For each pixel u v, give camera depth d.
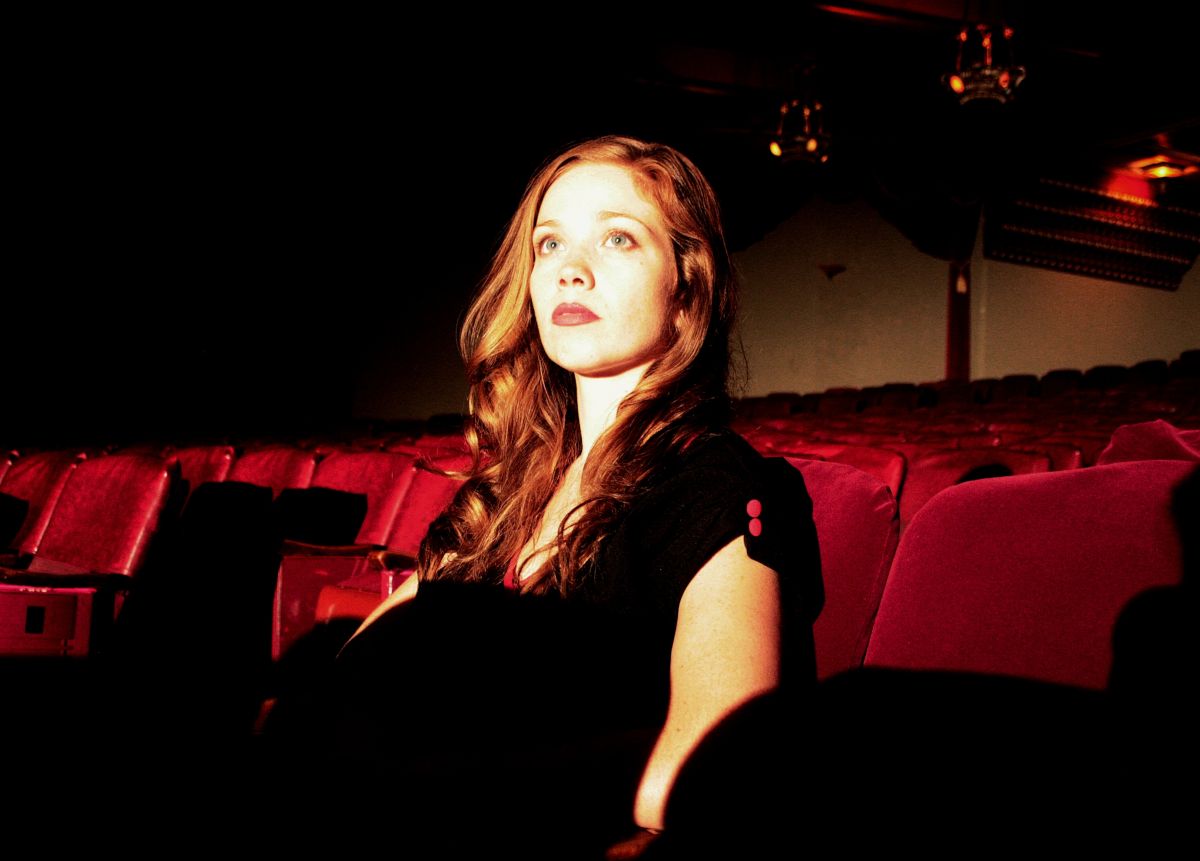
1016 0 9.52
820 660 1.02
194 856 0.84
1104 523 0.77
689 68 10.74
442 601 1.04
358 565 2.47
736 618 0.77
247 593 2.79
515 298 1.12
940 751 0.81
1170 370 10.02
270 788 0.89
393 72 9.66
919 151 12.29
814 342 12.65
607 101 11.10
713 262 0.99
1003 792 0.75
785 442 3.63
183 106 9.14
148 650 2.37
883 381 12.93
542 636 0.88
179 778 1.03
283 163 9.80
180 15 8.48
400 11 9.04
